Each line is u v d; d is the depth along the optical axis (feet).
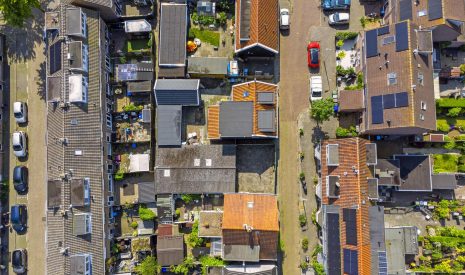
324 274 143.64
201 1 154.71
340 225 136.87
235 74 153.07
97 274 137.49
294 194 153.99
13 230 154.10
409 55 129.90
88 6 144.36
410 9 139.33
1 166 154.92
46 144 146.30
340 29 156.76
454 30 137.80
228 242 140.26
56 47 139.64
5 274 153.48
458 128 153.17
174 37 150.82
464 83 154.30
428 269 147.43
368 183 137.90
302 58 156.97
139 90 151.64
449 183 145.38
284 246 152.66
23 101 157.89
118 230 153.38
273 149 154.92
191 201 153.58
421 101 131.75
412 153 152.56
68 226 134.62
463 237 146.20
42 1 159.22
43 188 155.33
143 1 152.66
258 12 141.08
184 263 148.05
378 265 138.10
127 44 157.07
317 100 148.36
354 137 136.98
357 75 152.05
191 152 149.38
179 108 150.41
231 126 142.92
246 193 144.77
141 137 154.40
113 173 152.25
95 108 141.38
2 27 158.92
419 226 151.43
